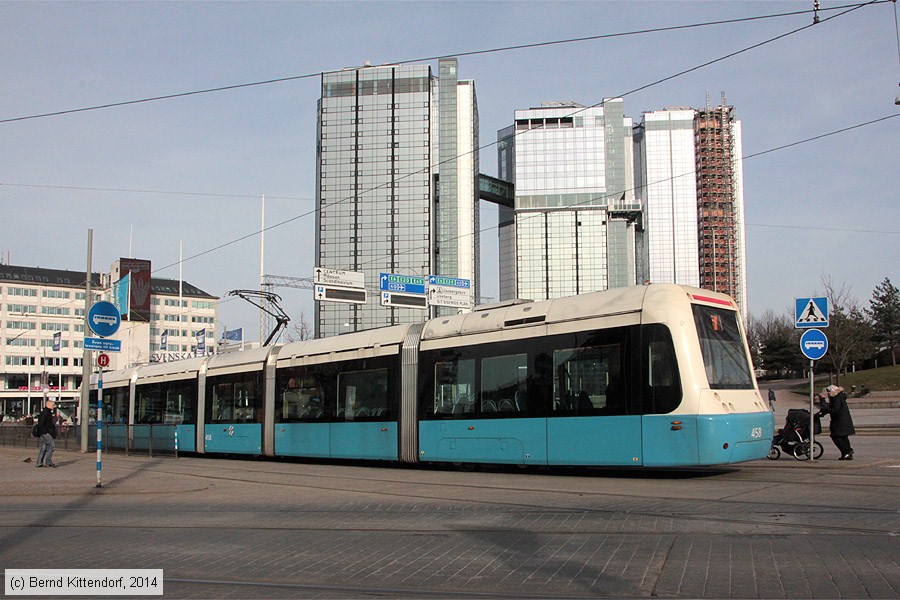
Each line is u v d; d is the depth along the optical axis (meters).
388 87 124.56
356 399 22.42
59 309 121.12
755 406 16.28
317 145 128.12
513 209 164.50
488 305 20.22
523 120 167.88
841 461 18.38
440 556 8.95
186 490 16.42
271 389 25.64
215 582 8.07
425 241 120.62
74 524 12.29
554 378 17.50
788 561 8.05
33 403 116.62
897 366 84.38
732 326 16.88
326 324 116.31
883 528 9.62
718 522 10.41
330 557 9.14
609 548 8.99
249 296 36.62
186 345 132.50
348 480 18.22
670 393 15.45
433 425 20.03
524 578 7.75
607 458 16.25
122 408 34.44
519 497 13.94
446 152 130.88
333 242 122.50
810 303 19.05
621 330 16.41
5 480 18.69
